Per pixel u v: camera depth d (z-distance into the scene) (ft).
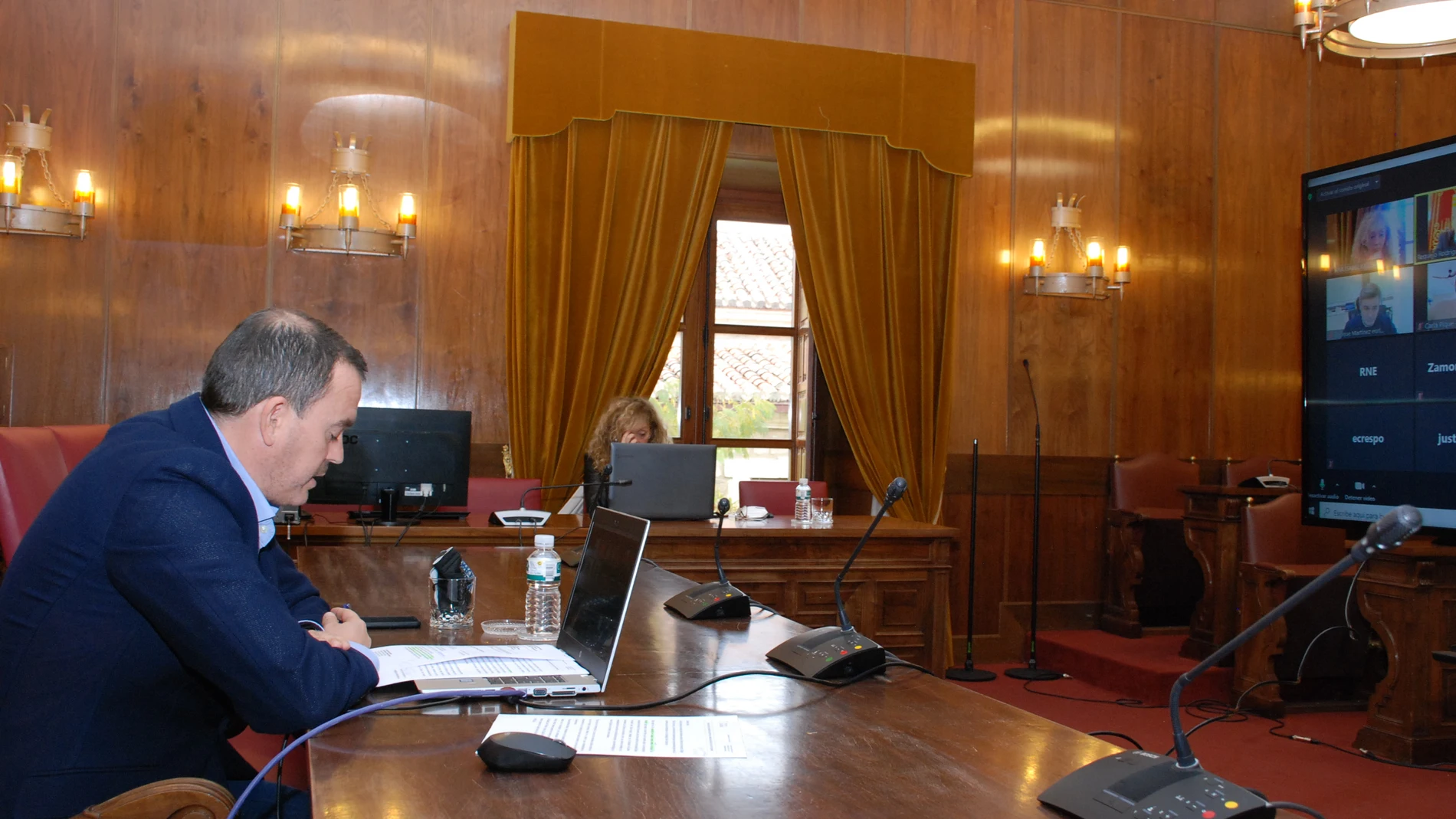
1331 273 14.65
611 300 18.38
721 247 22.90
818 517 15.37
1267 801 3.59
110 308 16.75
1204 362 22.33
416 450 12.98
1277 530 16.14
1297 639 16.02
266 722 4.65
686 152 18.75
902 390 19.72
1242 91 22.76
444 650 5.98
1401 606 13.42
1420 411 13.33
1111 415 21.68
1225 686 16.81
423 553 10.81
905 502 19.71
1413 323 13.42
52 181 16.55
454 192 18.29
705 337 22.68
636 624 7.37
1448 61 23.84
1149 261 22.03
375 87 18.01
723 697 5.38
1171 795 3.63
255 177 17.43
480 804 3.78
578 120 18.16
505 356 18.39
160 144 17.02
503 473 18.31
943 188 20.18
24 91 16.49
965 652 20.47
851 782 4.09
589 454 15.06
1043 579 21.16
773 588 14.24
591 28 18.03
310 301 17.65
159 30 17.04
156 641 4.85
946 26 20.77
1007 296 21.11
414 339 18.08
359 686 4.97
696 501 14.05
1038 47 21.35
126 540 4.65
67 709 4.76
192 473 4.80
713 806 3.80
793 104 18.99
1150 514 20.17
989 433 20.93
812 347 22.82
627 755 4.38
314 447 5.39
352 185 17.61
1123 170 21.88
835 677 5.77
